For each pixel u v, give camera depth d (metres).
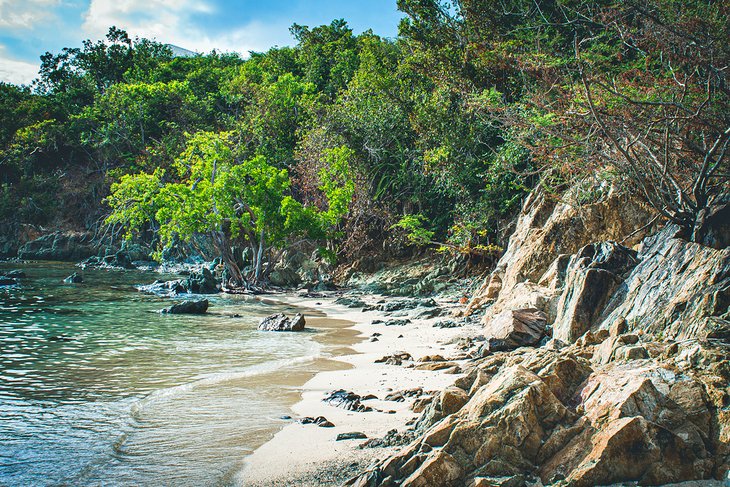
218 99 73.94
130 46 85.19
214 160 38.34
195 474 6.70
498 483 5.50
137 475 6.71
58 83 84.81
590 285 12.24
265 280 38.31
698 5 12.77
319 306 28.52
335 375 12.03
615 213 18.97
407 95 43.66
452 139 34.62
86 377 11.86
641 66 14.70
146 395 10.41
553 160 15.02
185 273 46.75
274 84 62.50
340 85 67.19
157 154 62.44
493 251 32.94
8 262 54.03
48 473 6.80
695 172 12.42
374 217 44.44
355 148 44.59
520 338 13.53
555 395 6.65
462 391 7.49
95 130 70.38
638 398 5.98
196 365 13.19
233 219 37.41
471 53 32.56
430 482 5.62
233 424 8.59
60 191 69.56
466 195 34.53
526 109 21.17
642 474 5.43
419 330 19.25
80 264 52.00
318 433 8.02
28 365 12.92
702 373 6.39
